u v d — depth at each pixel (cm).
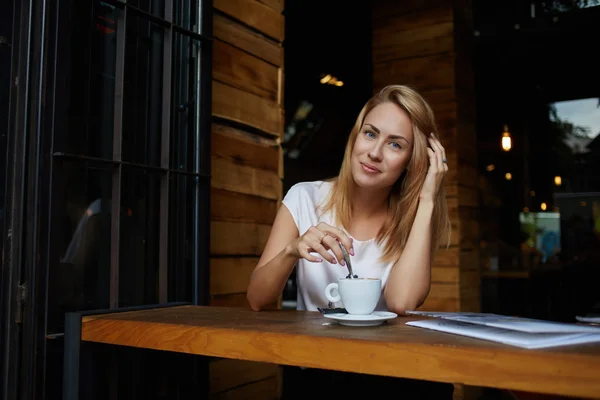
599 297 500
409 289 137
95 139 147
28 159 127
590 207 715
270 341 92
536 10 435
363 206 157
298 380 136
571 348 74
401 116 145
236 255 190
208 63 172
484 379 73
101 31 150
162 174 155
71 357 118
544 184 755
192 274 167
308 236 124
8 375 122
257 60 204
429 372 77
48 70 129
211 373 168
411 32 375
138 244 157
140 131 161
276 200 214
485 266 582
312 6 446
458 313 107
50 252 126
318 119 723
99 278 146
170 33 159
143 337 109
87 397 119
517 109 685
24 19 128
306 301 155
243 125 195
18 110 126
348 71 596
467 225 373
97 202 146
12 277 124
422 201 148
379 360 81
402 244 153
